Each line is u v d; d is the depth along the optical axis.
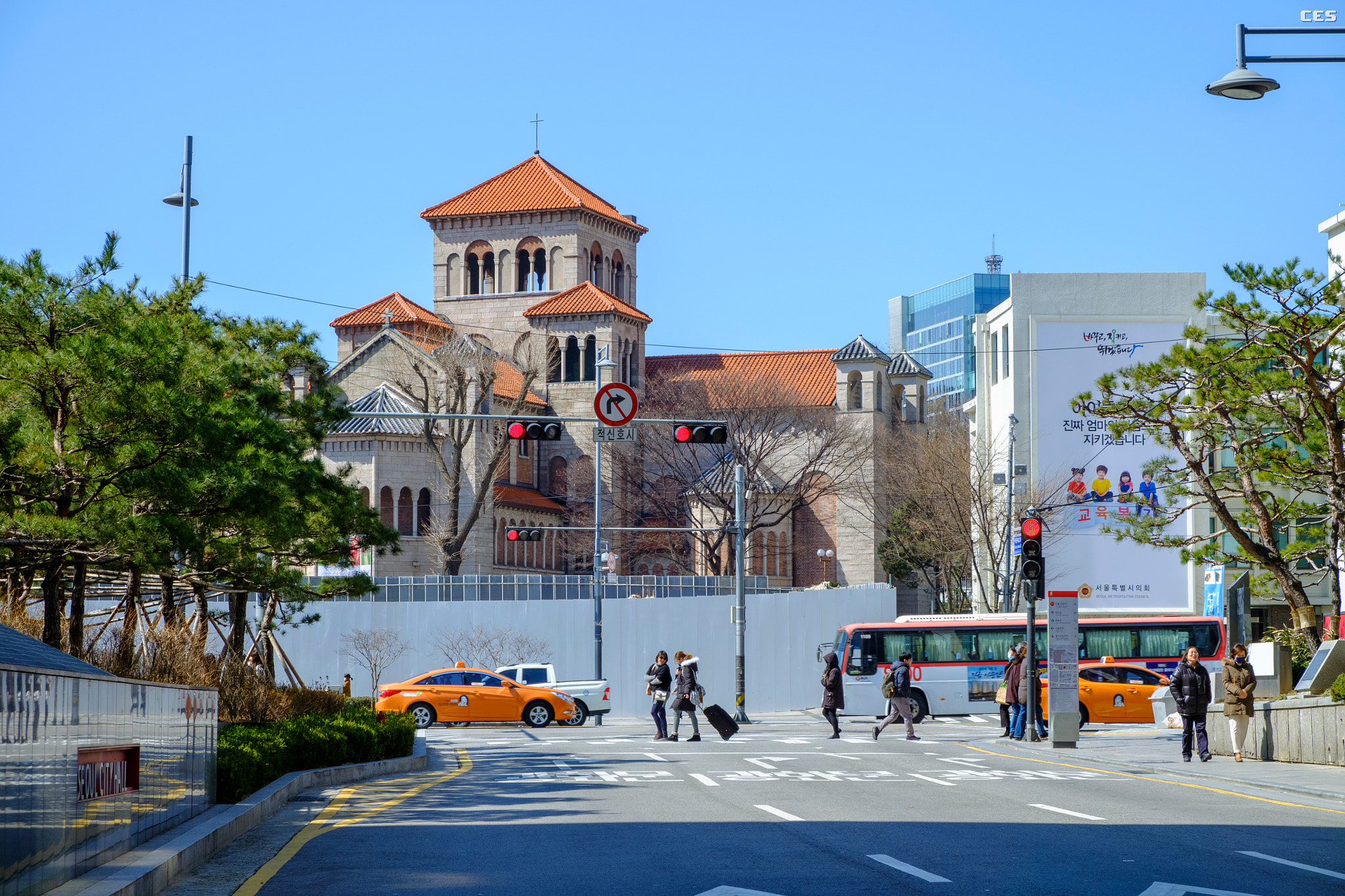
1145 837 13.26
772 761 24.17
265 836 13.92
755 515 83.38
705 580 57.34
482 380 81.75
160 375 18.59
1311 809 15.95
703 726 39.09
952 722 40.50
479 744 30.80
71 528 18.17
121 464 18.86
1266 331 26.62
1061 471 50.78
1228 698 22.80
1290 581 29.45
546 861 11.93
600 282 106.19
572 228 102.69
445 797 18.25
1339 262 25.77
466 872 11.30
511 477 91.81
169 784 12.66
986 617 42.31
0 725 8.14
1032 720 28.58
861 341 95.12
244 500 20.09
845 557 91.44
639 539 87.50
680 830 14.10
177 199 32.28
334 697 31.30
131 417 18.47
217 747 15.93
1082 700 36.50
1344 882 10.54
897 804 16.55
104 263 19.06
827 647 44.69
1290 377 26.83
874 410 93.50
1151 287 51.41
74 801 9.70
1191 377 28.00
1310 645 29.45
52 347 18.73
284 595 29.98
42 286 18.72
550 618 46.97
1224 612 41.12
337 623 46.44
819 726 39.19
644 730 37.50
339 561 31.53
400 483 80.00
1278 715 23.06
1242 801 16.84
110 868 10.16
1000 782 19.55
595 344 96.94
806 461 91.88
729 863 11.70
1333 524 29.08
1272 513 30.55
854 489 86.25
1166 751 25.73
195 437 19.09
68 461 18.67
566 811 16.12
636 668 46.66
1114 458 50.66
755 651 47.00
